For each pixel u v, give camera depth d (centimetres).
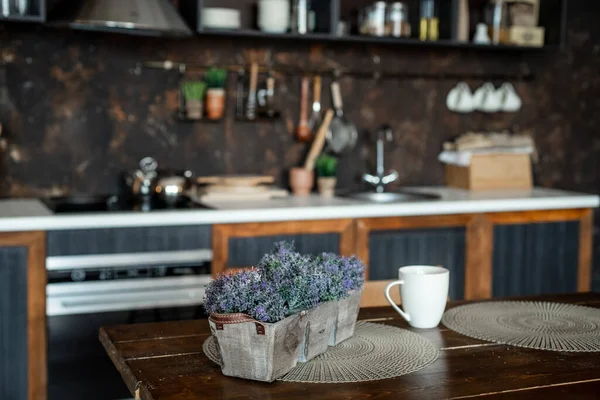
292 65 412
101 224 318
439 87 442
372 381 144
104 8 329
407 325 184
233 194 374
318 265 161
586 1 464
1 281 308
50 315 317
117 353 163
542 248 395
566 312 197
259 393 138
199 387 141
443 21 417
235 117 402
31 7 343
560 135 469
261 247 343
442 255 375
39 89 373
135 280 327
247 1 401
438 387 141
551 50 443
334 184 408
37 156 376
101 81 382
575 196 401
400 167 439
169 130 395
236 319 142
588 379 146
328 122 411
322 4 391
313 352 156
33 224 309
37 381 318
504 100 448
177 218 328
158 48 389
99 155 385
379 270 364
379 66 429
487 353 162
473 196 398
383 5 399
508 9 424
